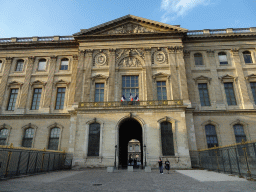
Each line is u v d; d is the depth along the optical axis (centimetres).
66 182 1451
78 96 3164
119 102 2927
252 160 1572
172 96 3097
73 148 2922
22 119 3328
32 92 3528
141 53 3416
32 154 2042
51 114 3297
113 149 2656
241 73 3369
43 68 3703
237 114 3133
